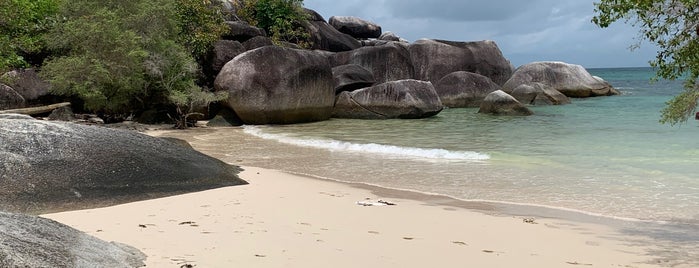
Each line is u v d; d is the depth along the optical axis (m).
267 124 24.50
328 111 26.30
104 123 22.47
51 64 21.77
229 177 10.17
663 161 12.48
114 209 7.71
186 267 4.96
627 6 6.50
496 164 12.46
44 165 8.32
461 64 37.00
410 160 13.29
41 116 22.02
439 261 5.49
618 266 5.44
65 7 23.19
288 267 5.09
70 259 4.28
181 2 27.03
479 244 6.21
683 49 6.61
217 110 25.75
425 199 8.92
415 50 36.66
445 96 33.88
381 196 9.13
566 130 19.73
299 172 11.70
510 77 38.88
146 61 22.48
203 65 26.73
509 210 8.12
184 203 8.21
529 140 16.91
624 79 80.12
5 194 7.66
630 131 18.97
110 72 21.70
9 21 22.42
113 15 22.22
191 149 11.22
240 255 5.45
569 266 5.42
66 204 7.79
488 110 27.84
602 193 9.26
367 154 14.43
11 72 22.25
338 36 46.47
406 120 25.55
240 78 23.98
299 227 6.80
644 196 8.98
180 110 22.80
